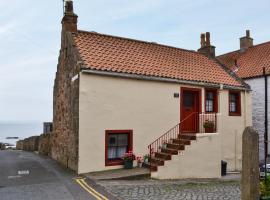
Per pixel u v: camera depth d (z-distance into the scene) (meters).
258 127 20.78
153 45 18.19
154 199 8.46
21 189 9.75
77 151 12.79
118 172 12.64
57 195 8.91
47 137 20.38
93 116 13.13
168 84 15.44
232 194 9.19
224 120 17.44
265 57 22.14
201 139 13.91
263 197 6.53
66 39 15.51
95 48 14.95
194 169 13.56
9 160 17.41
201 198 8.62
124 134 14.10
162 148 14.01
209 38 20.92
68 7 15.65
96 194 9.00
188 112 16.17
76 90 13.23
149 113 14.68
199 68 18.05
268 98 20.30
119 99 13.86
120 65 14.42
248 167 6.45
